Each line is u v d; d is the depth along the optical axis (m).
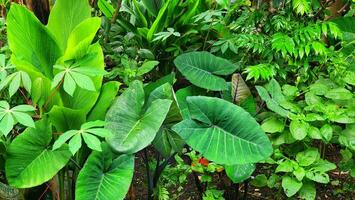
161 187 2.41
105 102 2.25
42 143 2.04
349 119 2.31
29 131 2.03
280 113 2.33
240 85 2.50
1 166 2.12
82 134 1.84
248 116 2.13
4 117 1.80
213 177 2.77
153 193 2.38
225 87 2.60
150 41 3.07
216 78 2.63
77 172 2.27
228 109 2.14
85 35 2.16
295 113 2.42
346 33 3.08
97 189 1.97
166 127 2.28
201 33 3.24
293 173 2.26
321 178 2.24
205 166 2.40
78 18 2.34
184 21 3.14
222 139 2.10
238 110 2.14
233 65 2.71
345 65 2.65
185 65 2.64
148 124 2.08
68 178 2.30
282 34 2.62
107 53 2.88
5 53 2.54
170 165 2.70
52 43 2.23
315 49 2.55
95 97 2.23
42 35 2.20
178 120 2.26
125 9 3.19
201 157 2.39
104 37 2.97
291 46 2.54
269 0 2.82
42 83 2.08
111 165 2.06
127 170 2.03
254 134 2.09
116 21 3.12
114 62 2.91
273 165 2.69
